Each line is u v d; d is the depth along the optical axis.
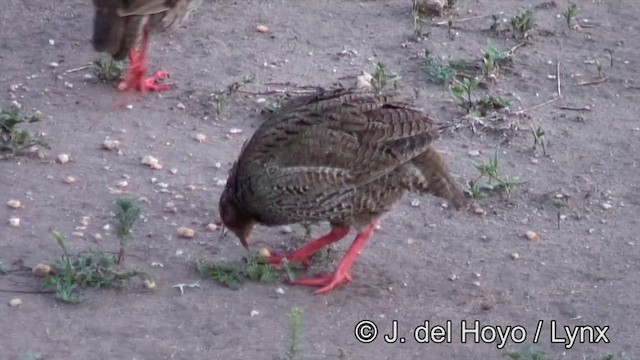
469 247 11.72
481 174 12.86
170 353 9.77
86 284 10.62
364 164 10.34
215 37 16.14
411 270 11.27
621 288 11.14
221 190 12.53
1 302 10.32
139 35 14.23
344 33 16.44
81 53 15.55
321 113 10.48
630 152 13.76
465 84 14.52
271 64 15.46
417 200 12.52
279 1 17.44
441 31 16.58
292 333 9.70
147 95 14.55
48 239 11.35
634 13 17.45
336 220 10.73
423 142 10.41
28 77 14.84
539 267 11.44
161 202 12.20
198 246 11.41
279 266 11.08
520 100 14.89
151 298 10.52
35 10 16.84
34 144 13.06
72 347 9.78
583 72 15.70
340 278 10.86
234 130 13.87
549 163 13.45
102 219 11.81
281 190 10.46
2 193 12.19
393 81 14.99
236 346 9.91
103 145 13.29
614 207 12.59
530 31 16.61
